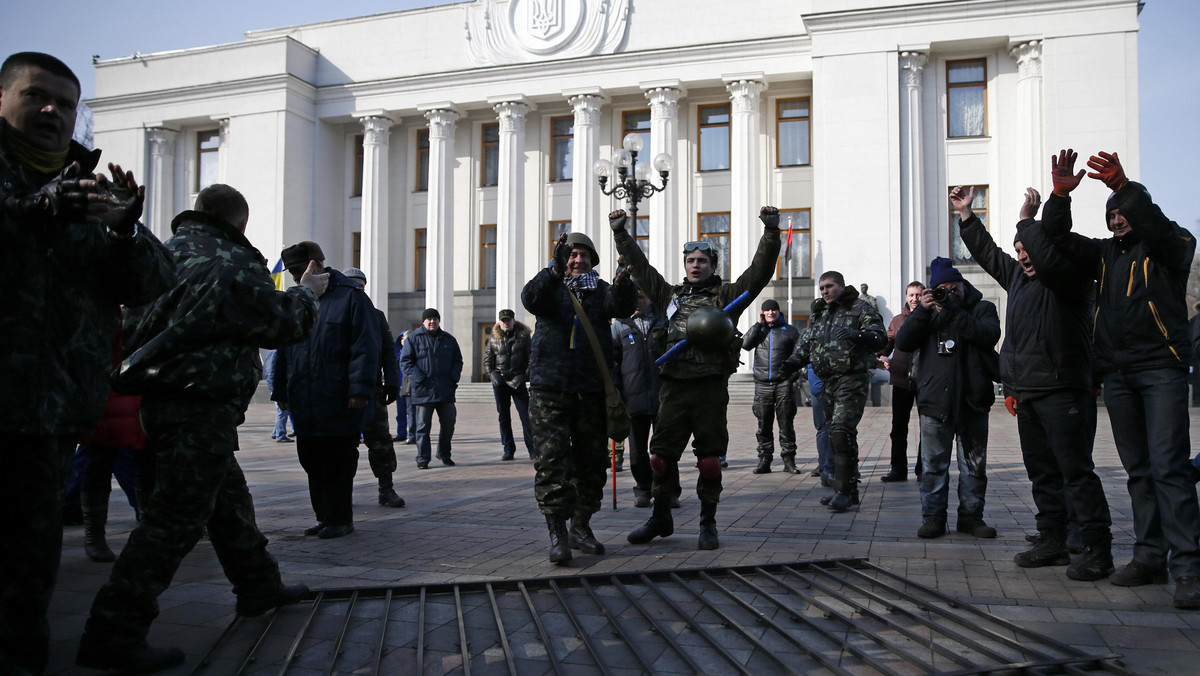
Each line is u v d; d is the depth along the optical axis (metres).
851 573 4.36
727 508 6.75
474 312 31.12
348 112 31.91
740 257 27.38
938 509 5.39
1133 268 3.94
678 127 29.41
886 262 24.94
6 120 2.57
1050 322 4.30
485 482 8.68
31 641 2.64
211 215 3.34
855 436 6.64
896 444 8.28
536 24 29.78
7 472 2.56
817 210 26.03
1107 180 4.00
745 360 26.58
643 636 3.44
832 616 3.56
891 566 4.52
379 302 31.30
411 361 10.25
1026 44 24.39
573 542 5.06
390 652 3.26
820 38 25.75
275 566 3.71
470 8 30.83
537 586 4.17
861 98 25.38
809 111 28.27
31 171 2.63
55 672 2.99
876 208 25.11
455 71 30.42
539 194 30.86
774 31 27.75
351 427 5.50
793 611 3.62
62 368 2.58
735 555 4.85
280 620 3.66
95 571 4.60
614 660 3.16
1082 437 4.27
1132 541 5.14
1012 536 5.41
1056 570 4.42
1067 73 23.91
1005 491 7.43
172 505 3.07
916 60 25.22
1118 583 4.06
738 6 28.08
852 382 6.63
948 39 24.83
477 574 4.45
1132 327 3.93
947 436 5.43
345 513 5.62
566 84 29.41
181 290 3.12
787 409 8.99
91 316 2.69
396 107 31.30
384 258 31.59
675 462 5.30
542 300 4.86
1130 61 23.52
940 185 25.53
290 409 5.56
